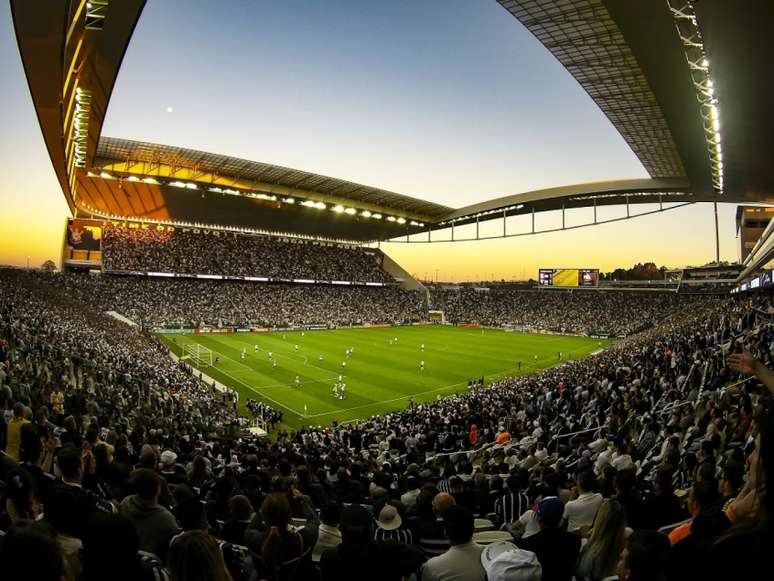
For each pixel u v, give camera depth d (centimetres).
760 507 226
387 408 3894
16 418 948
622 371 2870
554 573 466
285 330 8475
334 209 9031
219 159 6788
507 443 1781
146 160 6838
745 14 1883
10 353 2169
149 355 4294
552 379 3550
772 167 4175
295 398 4059
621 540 457
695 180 5625
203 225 10212
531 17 2872
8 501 463
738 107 2902
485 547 461
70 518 408
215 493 822
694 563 238
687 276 9831
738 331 3019
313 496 929
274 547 451
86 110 4362
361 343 7231
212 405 3322
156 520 496
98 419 1515
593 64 3288
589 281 11225
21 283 5138
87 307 6312
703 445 938
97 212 9019
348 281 11075
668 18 2398
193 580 324
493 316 10769
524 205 8919
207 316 8088
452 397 3812
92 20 2844
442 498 638
